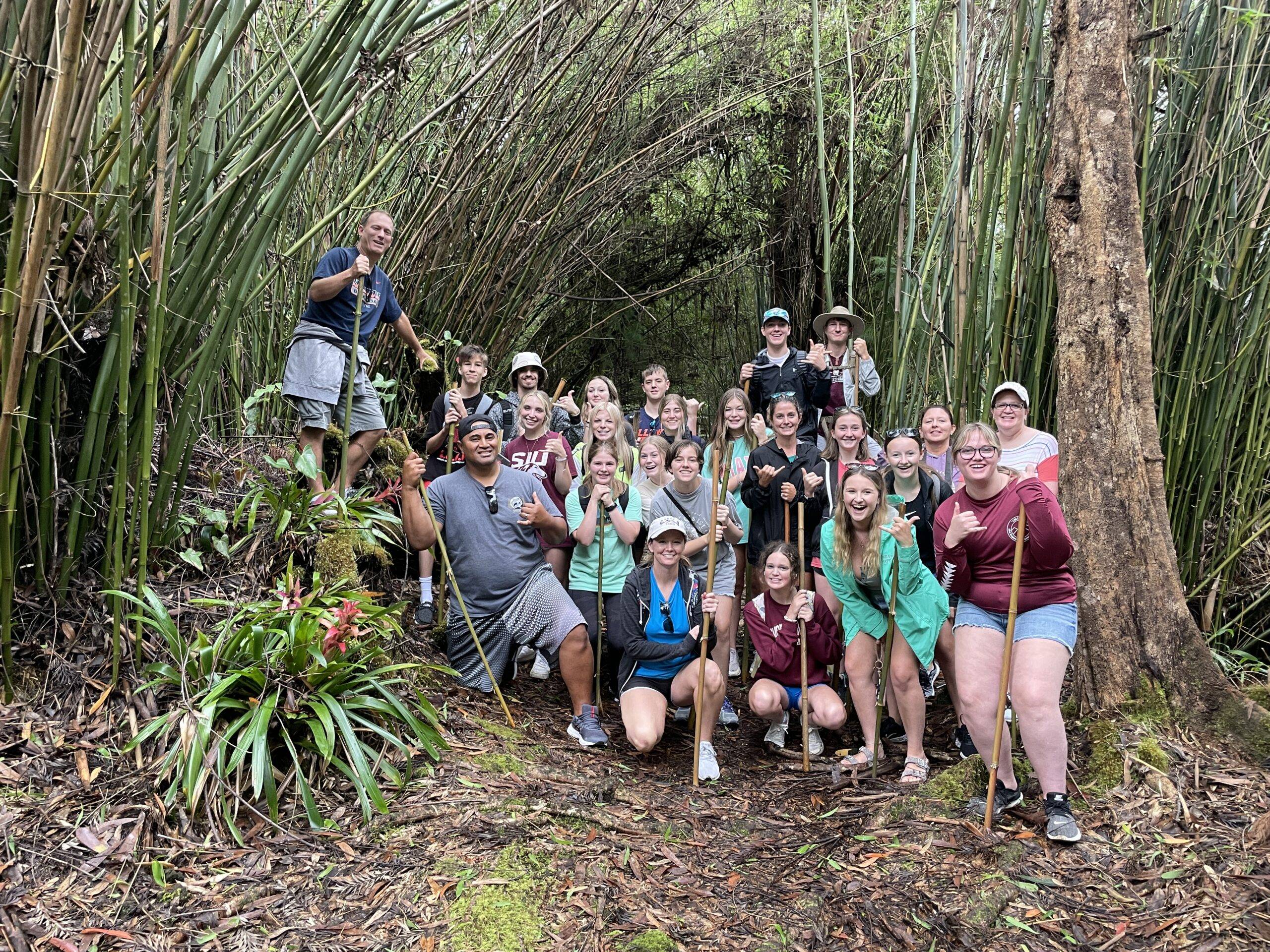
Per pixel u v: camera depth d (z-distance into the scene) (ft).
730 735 13.58
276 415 16.39
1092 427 11.35
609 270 31.35
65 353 10.19
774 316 18.29
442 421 16.74
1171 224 14.03
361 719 10.37
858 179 27.86
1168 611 11.02
